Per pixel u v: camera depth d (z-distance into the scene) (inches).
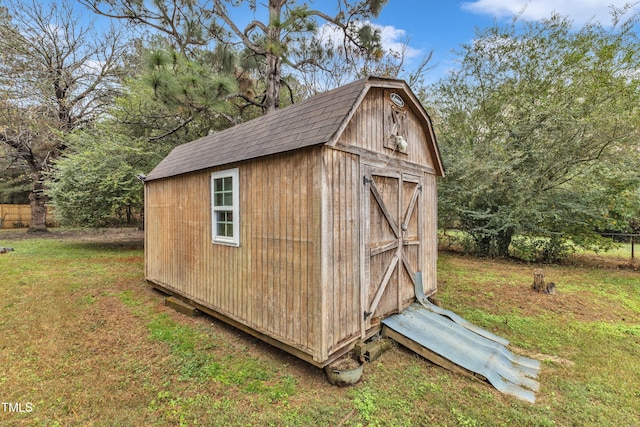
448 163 386.0
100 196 387.9
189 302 194.1
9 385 109.5
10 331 155.2
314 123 128.6
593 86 328.5
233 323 158.7
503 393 108.9
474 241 414.6
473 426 92.1
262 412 97.5
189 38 417.4
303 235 120.4
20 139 521.0
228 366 125.6
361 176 136.2
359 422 93.3
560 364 130.3
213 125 467.2
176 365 125.7
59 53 526.9
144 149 425.1
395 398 105.4
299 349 121.6
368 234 140.1
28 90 495.8
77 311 185.5
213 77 332.5
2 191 754.2
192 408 99.2
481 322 175.0
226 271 162.4
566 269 323.3
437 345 134.6
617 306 203.9
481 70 403.9
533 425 92.9
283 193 129.1
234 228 155.3
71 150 523.8
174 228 210.4
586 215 335.9
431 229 212.2
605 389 111.8
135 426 91.1
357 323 132.3
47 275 270.1
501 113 395.9
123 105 431.2
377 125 149.6
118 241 501.0
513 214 347.9
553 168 338.0
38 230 612.1
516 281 270.1
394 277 162.4
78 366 124.0
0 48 464.8
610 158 314.3
